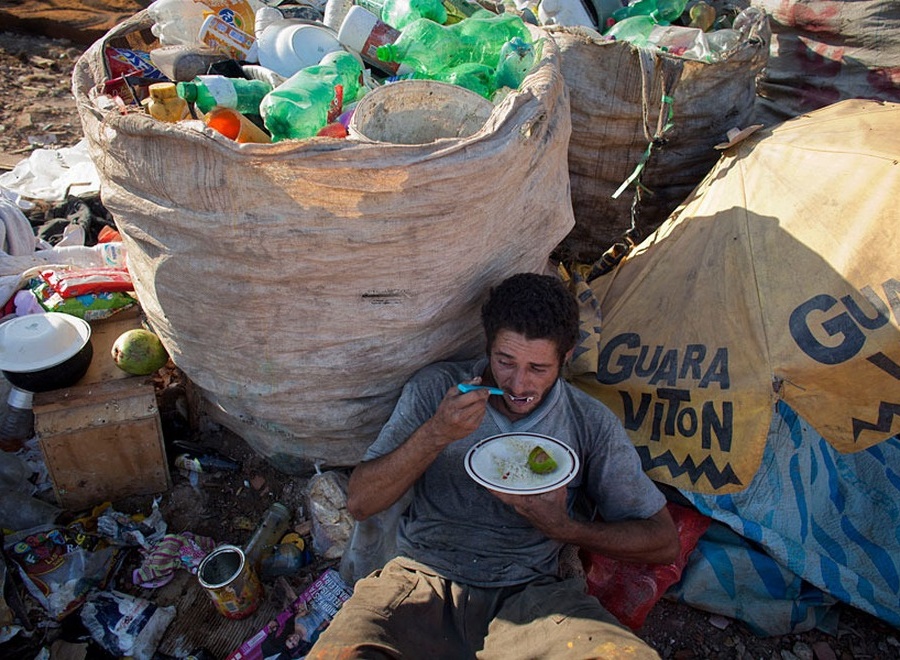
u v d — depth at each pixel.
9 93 5.09
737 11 3.39
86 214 3.47
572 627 1.74
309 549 2.50
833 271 2.22
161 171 1.83
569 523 1.87
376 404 2.30
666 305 2.56
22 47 5.76
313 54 2.48
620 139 3.00
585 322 2.63
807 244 2.31
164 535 2.46
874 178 2.30
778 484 2.45
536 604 1.85
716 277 2.47
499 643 1.81
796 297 2.26
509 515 2.01
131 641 2.18
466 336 2.30
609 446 2.00
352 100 2.37
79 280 2.69
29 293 2.78
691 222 2.67
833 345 2.16
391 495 1.95
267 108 2.08
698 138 3.03
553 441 1.91
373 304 2.02
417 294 2.03
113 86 2.32
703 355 2.39
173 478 2.63
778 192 2.47
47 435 2.37
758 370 2.25
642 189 3.02
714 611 2.36
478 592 1.93
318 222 1.83
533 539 2.00
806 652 2.32
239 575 2.17
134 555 2.42
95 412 2.41
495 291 1.92
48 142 4.56
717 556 2.38
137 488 2.57
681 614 2.40
